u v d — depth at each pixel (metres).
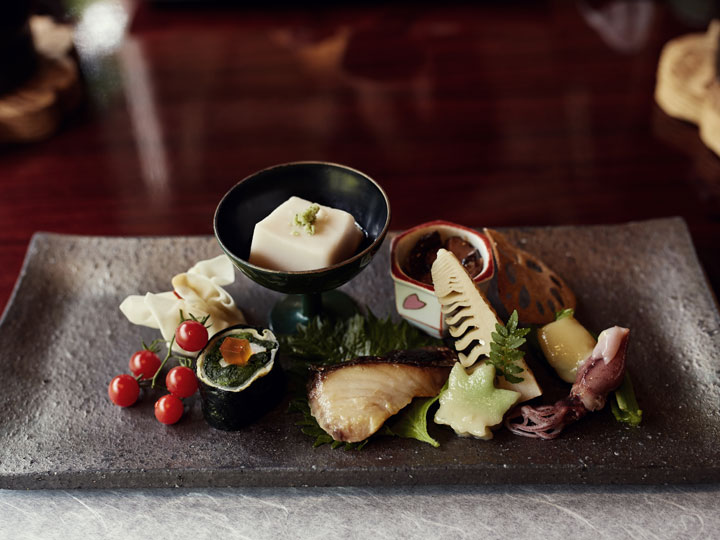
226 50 0.87
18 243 0.65
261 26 0.91
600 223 0.67
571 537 0.46
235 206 0.52
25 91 0.76
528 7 0.93
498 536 0.46
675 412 0.50
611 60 0.84
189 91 0.82
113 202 0.69
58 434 0.50
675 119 0.77
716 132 0.70
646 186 0.70
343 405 0.48
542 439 0.48
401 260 0.53
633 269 0.58
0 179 0.72
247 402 0.48
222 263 0.55
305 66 0.85
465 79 0.83
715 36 0.78
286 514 0.47
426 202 0.69
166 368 0.53
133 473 0.48
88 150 0.75
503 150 0.74
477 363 0.50
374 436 0.49
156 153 0.75
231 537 0.46
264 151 0.75
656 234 0.60
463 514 0.47
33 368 0.54
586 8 0.93
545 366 0.52
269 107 0.80
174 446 0.49
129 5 0.94
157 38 0.89
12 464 0.48
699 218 0.66
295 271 0.47
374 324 0.53
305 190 0.54
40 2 0.94
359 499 0.48
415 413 0.49
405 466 0.47
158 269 0.60
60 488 0.48
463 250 0.52
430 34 0.89
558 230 0.61
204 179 0.72
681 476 0.47
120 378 0.51
